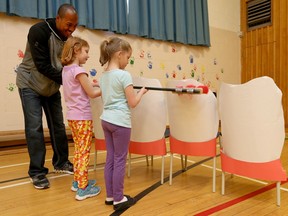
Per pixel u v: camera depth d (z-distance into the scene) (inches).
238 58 216.5
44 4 124.0
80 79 64.6
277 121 57.6
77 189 68.9
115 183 58.9
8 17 120.2
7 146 120.5
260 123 57.6
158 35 165.3
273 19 192.2
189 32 179.0
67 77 66.6
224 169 66.3
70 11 72.6
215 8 200.1
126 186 73.7
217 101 70.6
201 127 68.8
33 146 74.5
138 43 161.2
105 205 61.8
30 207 61.2
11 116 123.0
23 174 85.5
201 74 193.9
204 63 195.3
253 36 206.7
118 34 152.6
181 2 175.3
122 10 150.5
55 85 80.0
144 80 72.0
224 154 66.4
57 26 74.9
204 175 83.5
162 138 75.2
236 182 76.4
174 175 83.7
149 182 77.1
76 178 67.5
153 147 75.8
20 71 76.9
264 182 76.1
